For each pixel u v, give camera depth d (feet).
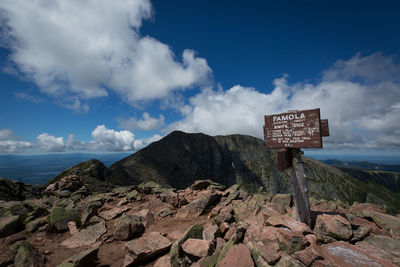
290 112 25.22
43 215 45.09
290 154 25.79
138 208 48.96
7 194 78.59
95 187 109.81
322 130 23.44
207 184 76.02
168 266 23.56
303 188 24.68
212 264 20.74
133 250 25.80
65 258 28.63
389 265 16.55
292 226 22.50
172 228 37.86
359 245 21.16
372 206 34.04
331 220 23.17
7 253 27.04
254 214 32.81
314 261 16.94
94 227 37.86
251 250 19.72
